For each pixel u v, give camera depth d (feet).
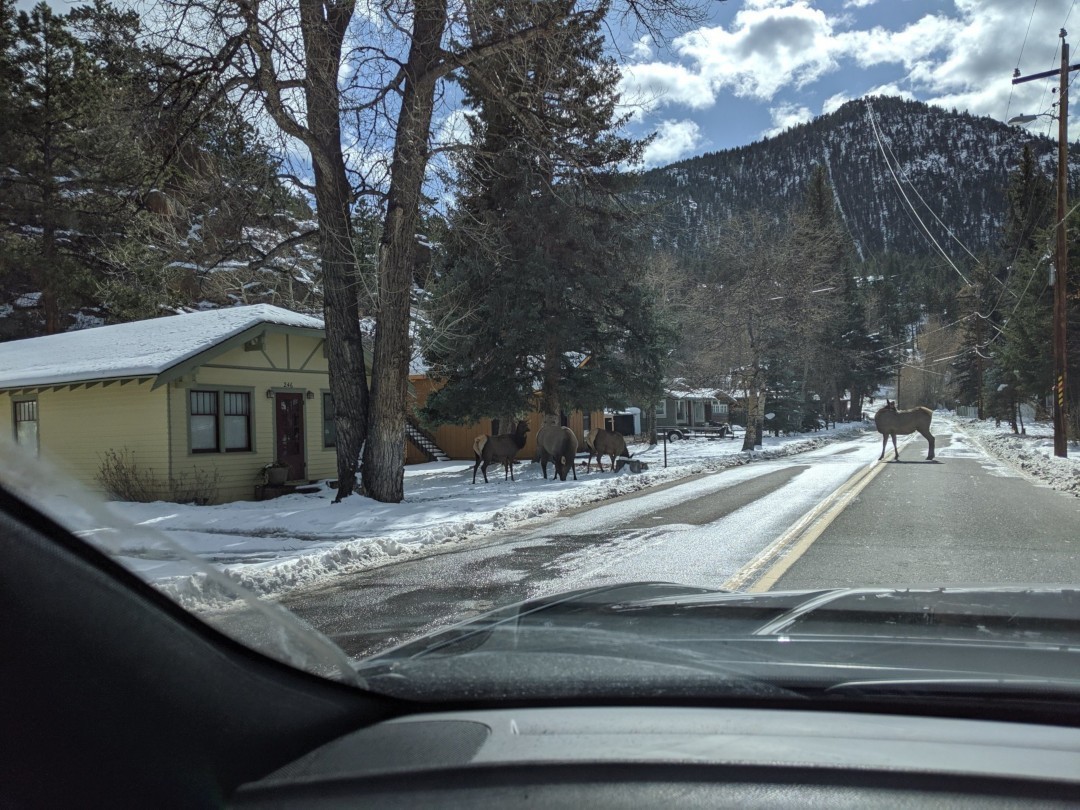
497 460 67.92
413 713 5.76
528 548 30.99
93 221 92.84
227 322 63.41
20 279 106.22
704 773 4.50
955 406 340.80
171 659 4.23
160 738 4.14
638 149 73.87
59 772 3.79
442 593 22.85
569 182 70.69
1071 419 112.16
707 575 24.06
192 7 39.96
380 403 48.80
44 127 93.97
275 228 60.90
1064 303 79.41
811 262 116.57
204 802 4.29
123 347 62.80
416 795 4.45
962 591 10.72
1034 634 7.98
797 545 29.40
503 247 71.61
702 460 86.02
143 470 56.34
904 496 46.98
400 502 48.93
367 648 16.15
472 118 65.82
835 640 7.69
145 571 4.26
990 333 217.36
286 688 4.92
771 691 5.86
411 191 47.09
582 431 121.29
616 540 31.94
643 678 6.11
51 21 92.43
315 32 41.83
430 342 75.61
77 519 3.86
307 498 55.42
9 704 3.65
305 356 68.08
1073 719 5.43
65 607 3.77
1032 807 4.16
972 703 5.61
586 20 44.83
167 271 66.08
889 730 5.20
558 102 52.75
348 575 27.35
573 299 80.02
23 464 3.69
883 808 4.13
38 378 57.62
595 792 4.37
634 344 83.20
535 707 5.83
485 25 43.19
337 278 49.98
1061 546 29.07
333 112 45.19
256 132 45.91
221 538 38.01
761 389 123.34
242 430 61.82
